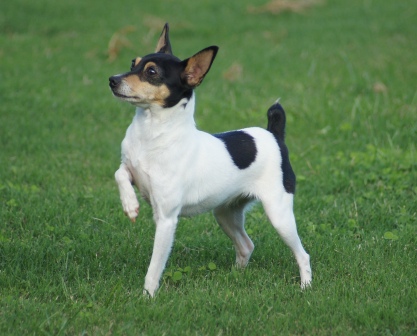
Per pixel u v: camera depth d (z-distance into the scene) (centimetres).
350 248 1005
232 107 1686
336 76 1925
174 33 2439
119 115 1659
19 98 1728
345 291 859
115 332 735
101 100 1755
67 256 922
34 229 1032
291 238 885
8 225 1057
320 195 1223
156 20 2536
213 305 810
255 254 992
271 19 2702
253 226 1085
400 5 2873
